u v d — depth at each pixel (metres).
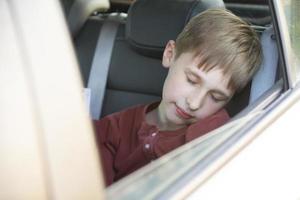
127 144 2.04
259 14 2.69
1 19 0.93
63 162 0.94
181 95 1.95
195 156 1.40
